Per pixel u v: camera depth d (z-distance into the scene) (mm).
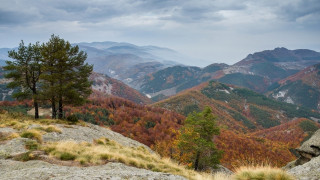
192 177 12508
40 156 12367
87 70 31750
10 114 30672
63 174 8297
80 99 30672
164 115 177250
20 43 30062
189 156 29172
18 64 30125
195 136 28203
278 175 7625
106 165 12789
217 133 28234
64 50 29453
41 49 29797
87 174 7949
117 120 135375
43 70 29609
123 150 19656
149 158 19344
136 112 161500
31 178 7477
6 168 10055
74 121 30000
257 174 8062
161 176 8180
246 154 112562
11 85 30641
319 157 9344
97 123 119062
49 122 26125
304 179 7336
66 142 16109
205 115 28703
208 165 28109
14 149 13391
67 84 28953
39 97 28969
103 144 21484
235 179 8328
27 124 21438
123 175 7953
